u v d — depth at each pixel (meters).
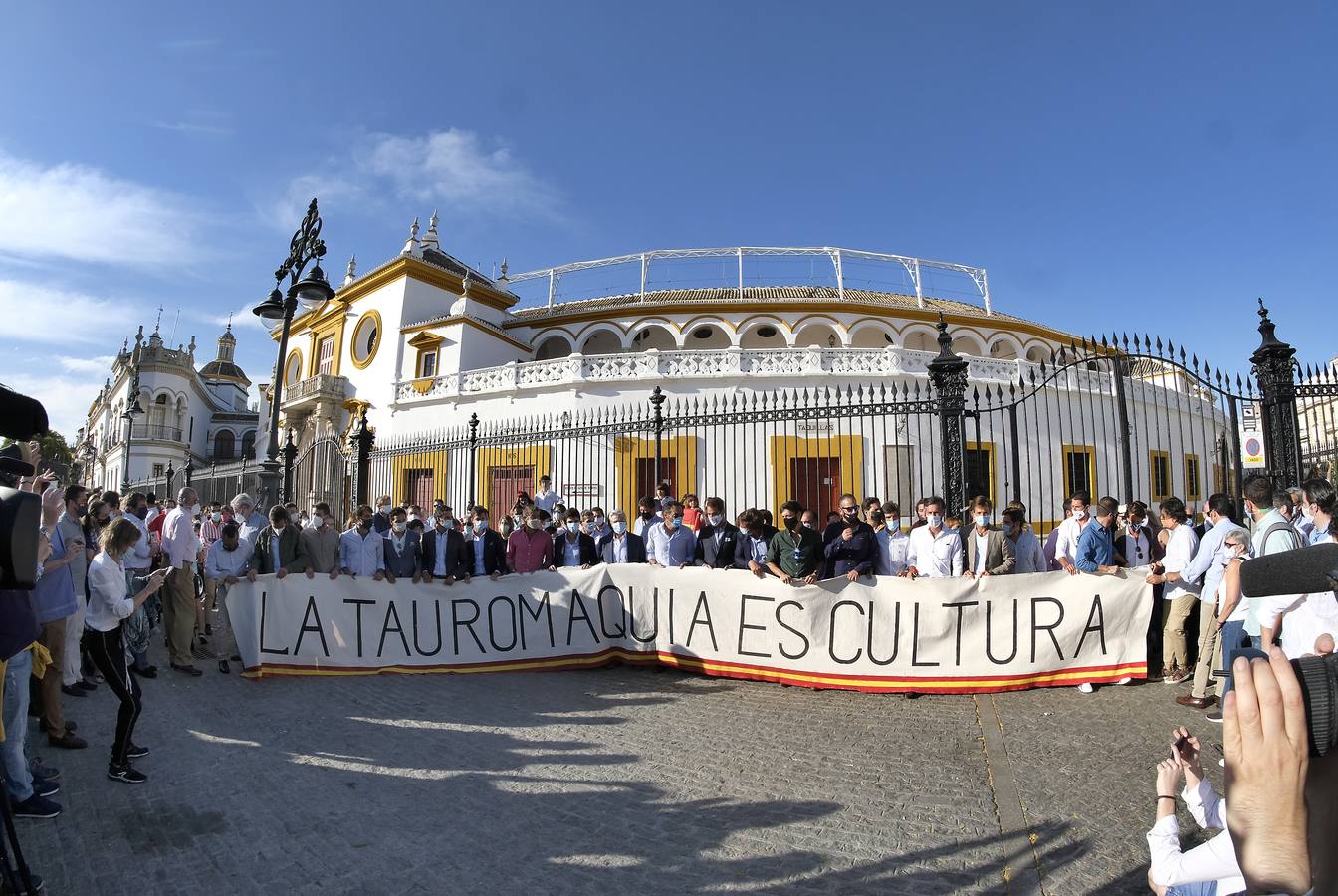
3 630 3.38
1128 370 10.50
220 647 8.06
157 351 53.22
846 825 4.08
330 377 29.94
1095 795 4.36
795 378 19.42
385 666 7.82
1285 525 5.22
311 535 8.59
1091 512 8.20
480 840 4.00
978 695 6.57
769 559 7.43
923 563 7.71
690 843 3.92
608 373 21.14
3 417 2.57
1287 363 8.99
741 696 6.78
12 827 3.04
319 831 4.12
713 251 33.09
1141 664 6.55
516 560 8.88
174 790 4.71
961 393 8.85
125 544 4.90
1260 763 1.25
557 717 6.21
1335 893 1.18
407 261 28.69
